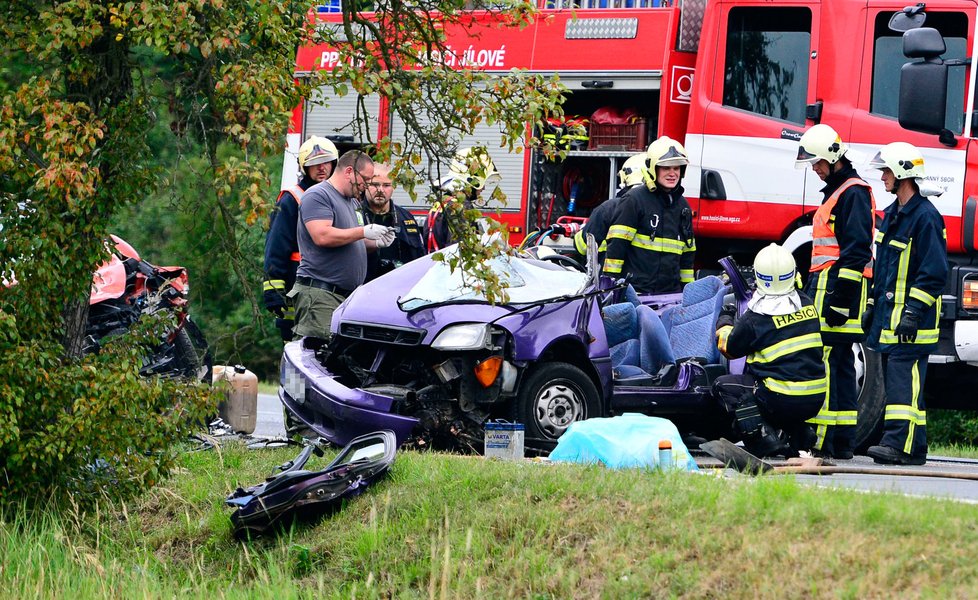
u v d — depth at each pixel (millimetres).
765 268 24656
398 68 21562
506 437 23156
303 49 35531
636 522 17469
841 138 29984
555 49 33688
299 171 35500
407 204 34531
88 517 21906
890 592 14289
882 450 26219
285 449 25047
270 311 27734
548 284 26156
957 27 29266
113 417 21266
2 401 20422
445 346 23844
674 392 26875
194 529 21000
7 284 21391
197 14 19859
